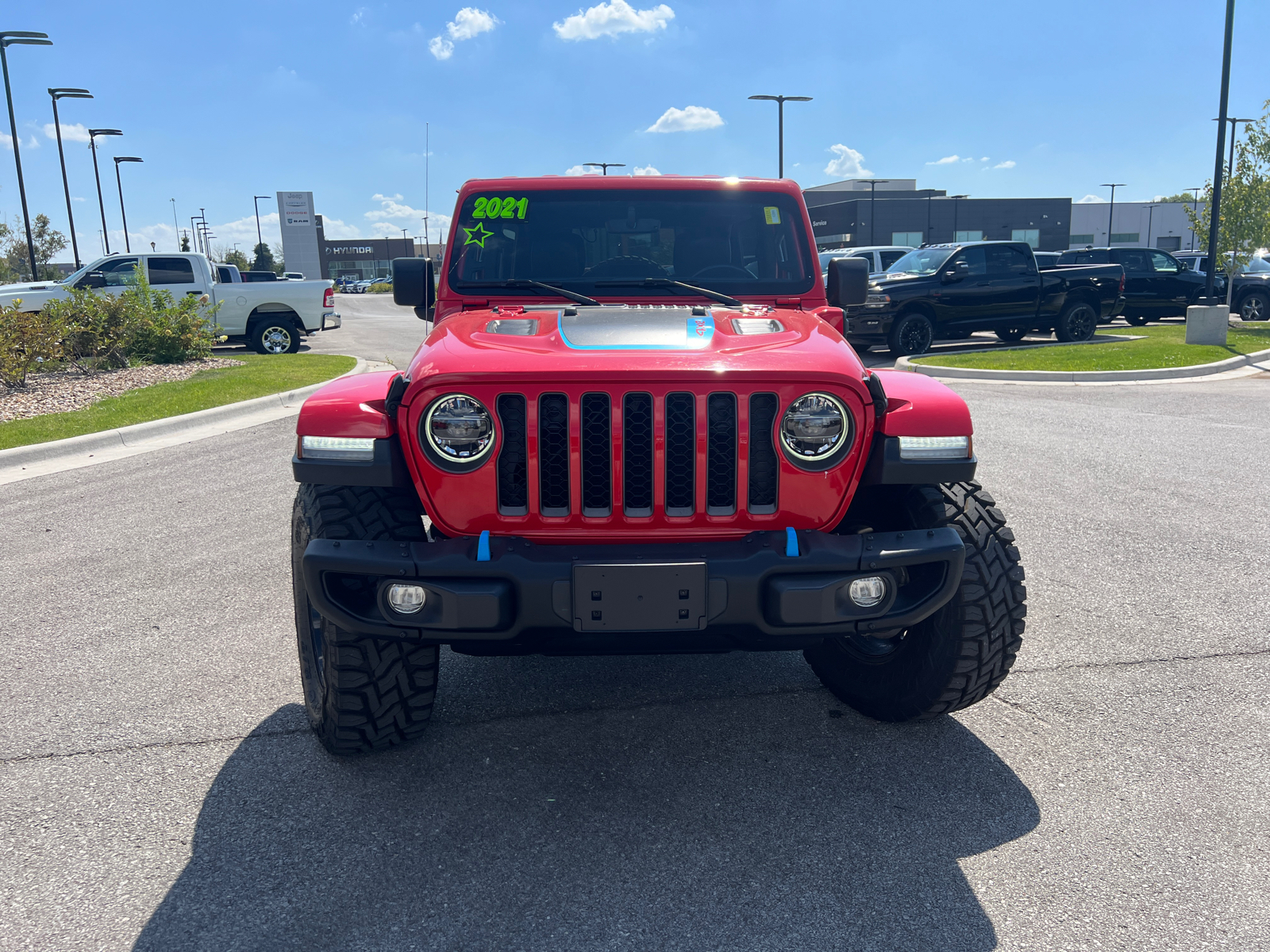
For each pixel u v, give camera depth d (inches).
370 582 115.8
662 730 140.1
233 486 298.5
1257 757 127.7
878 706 139.7
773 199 171.0
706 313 140.7
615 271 168.2
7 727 141.9
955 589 114.9
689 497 113.6
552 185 168.6
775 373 110.2
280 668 162.6
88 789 124.0
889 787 122.7
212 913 99.0
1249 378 520.7
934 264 667.4
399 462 116.2
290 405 473.7
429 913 98.7
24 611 191.2
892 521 130.7
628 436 111.7
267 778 126.6
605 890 102.3
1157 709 141.9
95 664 164.7
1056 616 179.0
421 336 1000.9
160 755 133.0
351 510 117.4
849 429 113.4
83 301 613.3
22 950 93.4
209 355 683.4
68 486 304.3
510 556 108.1
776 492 113.1
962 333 666.8
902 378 127.3
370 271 4411.9
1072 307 705.0
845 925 96.0
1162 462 306.2
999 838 111.0
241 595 199.0
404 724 126.7
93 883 104.2
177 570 216.1
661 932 95.4
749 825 114.5
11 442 354.3
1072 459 312.2
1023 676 154.3
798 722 142.2
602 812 118.0
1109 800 118.2
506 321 134.3
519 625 108.5
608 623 107.7
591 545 111.7
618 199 168.9
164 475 317.1
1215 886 100.9
